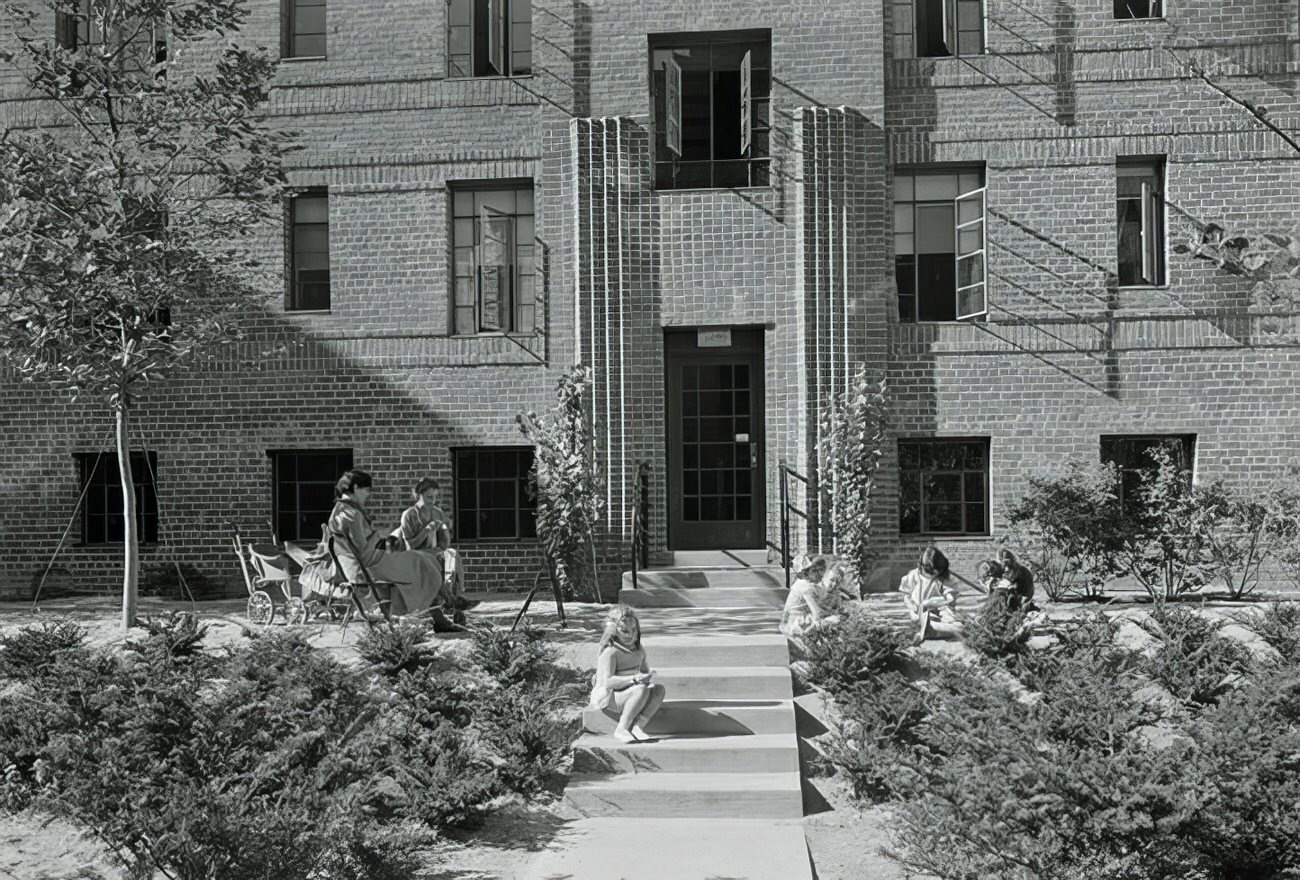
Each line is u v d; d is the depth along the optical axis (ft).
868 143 55.67
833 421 54.34
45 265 40.14
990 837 24.80
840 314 54.95
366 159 58.13
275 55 58.18
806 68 56.03
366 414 58.08
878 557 55.57
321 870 25.25
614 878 26.00
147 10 44.93
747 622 46.09
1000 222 56.13
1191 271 55.67
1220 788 24.67
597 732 34.91
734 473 56.95
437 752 30.73
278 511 59.36
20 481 59.62
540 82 57.16
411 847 26.71
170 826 23.25
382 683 35.47
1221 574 51.24
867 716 33.63
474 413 57.52
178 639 37.68
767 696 37.29
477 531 58.44
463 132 57.72
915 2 57.52
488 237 56.75
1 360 59.52
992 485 55.98
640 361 55.88
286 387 58.39
